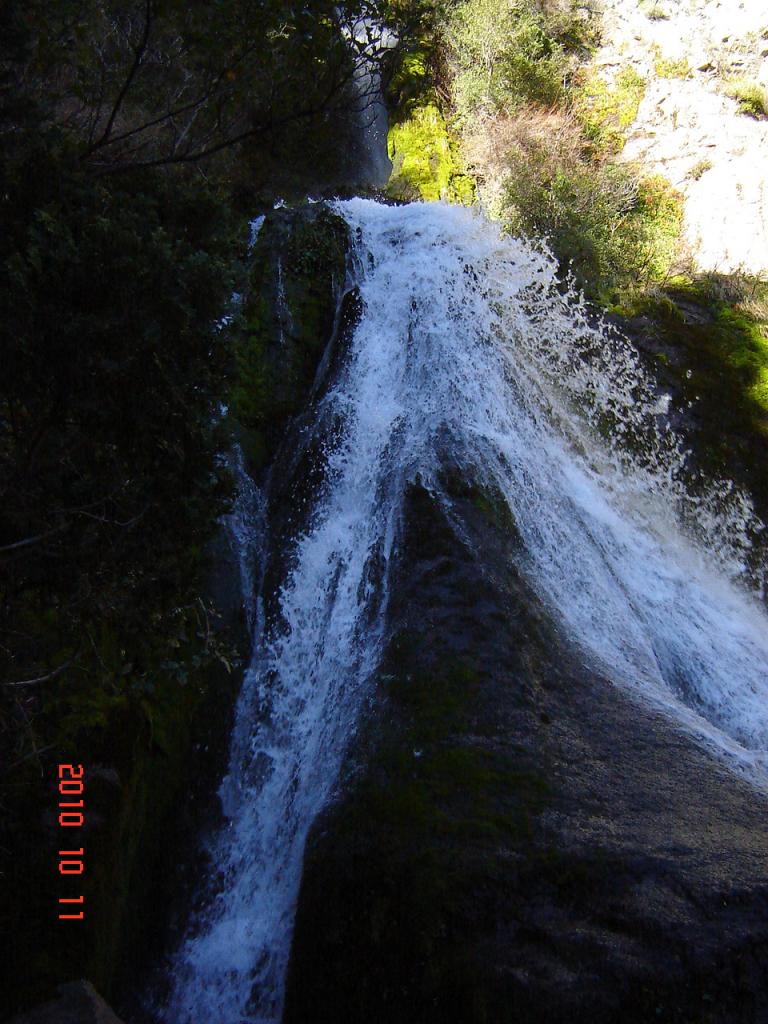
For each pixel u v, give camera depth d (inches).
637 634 239.3
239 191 364.8
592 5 576.1
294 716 218.8
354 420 281.7
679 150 526.3
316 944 156.3
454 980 138.6
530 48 538.0
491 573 213.9
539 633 204.5
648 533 289.4
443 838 155.2
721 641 257.6
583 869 145.8
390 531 235.1
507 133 488.1
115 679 164.9
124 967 178.1
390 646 201.9
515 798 160.4
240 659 232.1
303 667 226.5
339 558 243.4
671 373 350.6
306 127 183.2
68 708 178.5
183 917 198.2
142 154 188.4
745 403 348.8
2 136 131.4
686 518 305.0
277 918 183.2
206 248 138.7
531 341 332.8
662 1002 129.0
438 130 495.2
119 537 123.4
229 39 155.5
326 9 165.3
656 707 194.7
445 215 354.0
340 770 180.9
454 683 185.5
